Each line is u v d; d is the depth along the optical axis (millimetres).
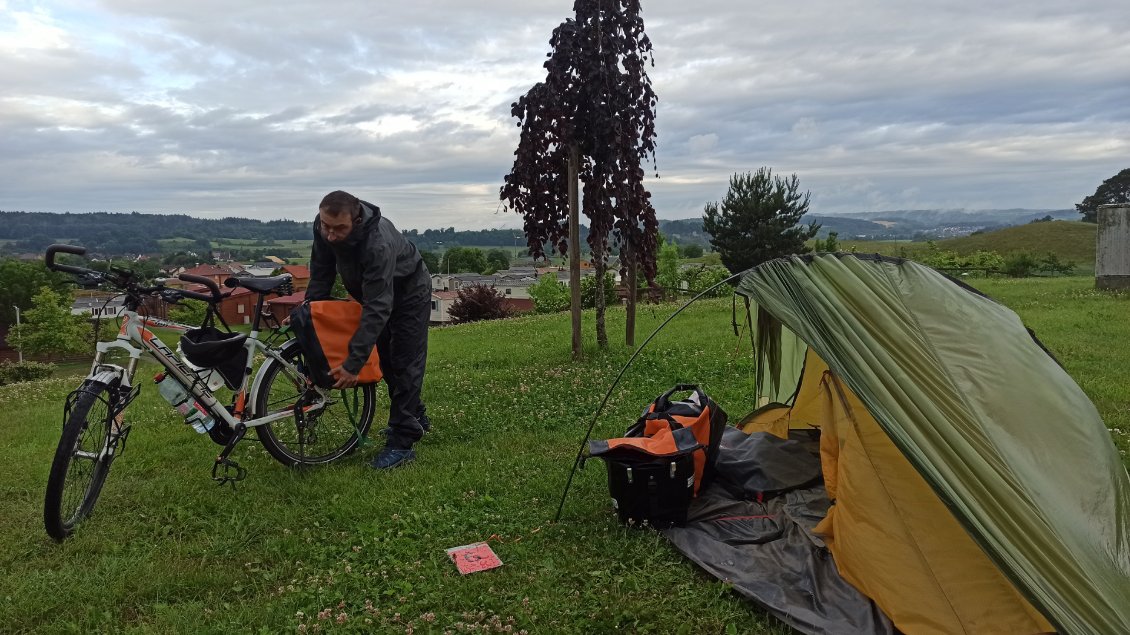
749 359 8328
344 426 5105
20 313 52875
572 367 8188
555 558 3461
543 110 8156
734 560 3396
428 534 3766
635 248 9016
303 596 3088
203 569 3387
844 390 3531
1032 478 3020
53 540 3688
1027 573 2648
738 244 30734
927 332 3473
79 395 3850
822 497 4062
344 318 4453
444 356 9891
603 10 8078
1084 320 10680
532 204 8812
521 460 4863
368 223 4508
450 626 2887
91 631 2895
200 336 4430
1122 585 2801
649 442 3807
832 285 3541
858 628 2879
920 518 3080
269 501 4203
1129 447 4805
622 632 2852
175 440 5453
